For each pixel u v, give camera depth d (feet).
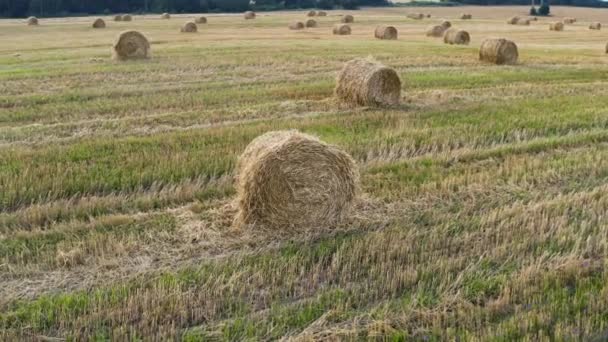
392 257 20.77
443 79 58.29
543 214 24.39
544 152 34.14
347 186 24.49
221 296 18.21
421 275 19.27
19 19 207.41
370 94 45.01
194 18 197.57
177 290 18.15
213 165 30.66
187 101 47.32
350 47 89.92
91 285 18.97
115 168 29.78
